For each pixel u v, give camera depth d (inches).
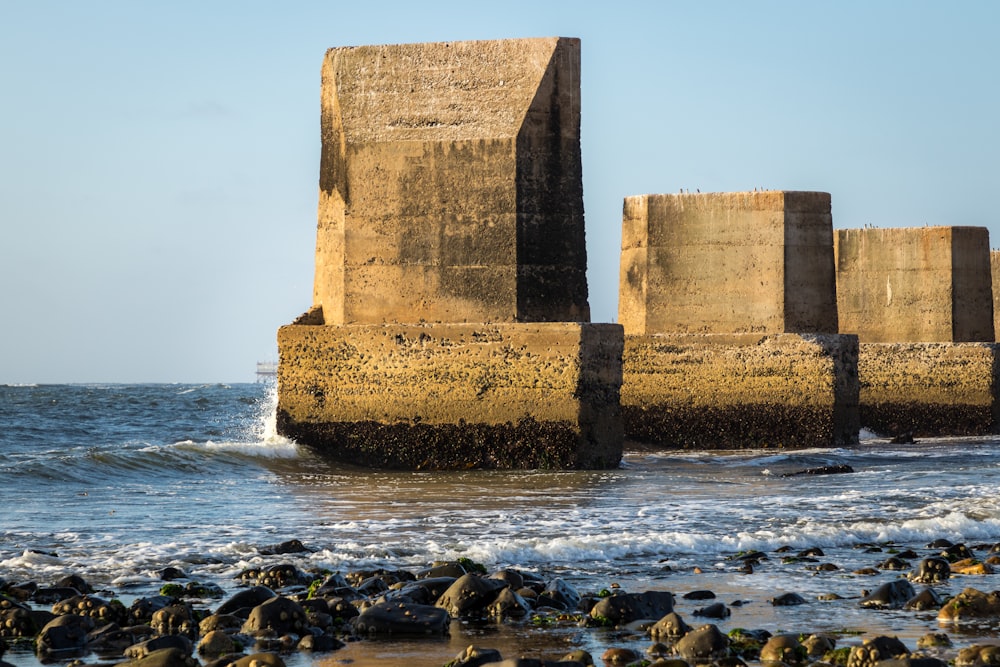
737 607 1074.1
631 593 1085.8
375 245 2106.3
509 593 1055.0
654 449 2945.4
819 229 2947.8
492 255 2064.5
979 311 3597.4
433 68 2095.2
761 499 1681.8
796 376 2886.3
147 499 1654.8
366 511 1549.0
